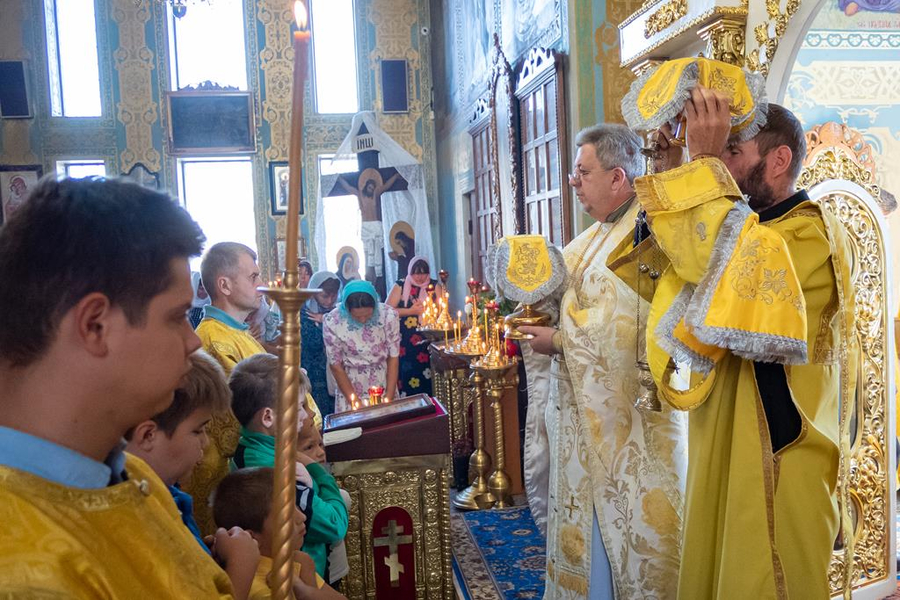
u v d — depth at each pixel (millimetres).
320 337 4949
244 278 2475
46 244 669
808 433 1597
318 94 12875
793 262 1639
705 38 2594
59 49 12430
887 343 2973
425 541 2516
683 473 2189
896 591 3051
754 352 1472
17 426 688
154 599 723
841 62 3807
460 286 10281
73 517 670
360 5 12703
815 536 1601
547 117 5363
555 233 5281
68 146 12289
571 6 4715
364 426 2551
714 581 1702
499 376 4441
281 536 930
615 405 2207
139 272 697
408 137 12766
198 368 1371
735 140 1730
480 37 8125
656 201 1631
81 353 686
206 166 12984
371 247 9961
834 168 2900
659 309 1740
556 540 2379
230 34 12758
